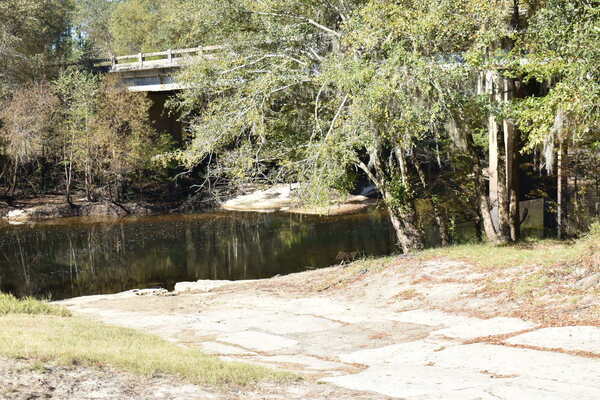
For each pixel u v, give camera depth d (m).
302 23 23.83
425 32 18.73
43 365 8.12
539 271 14.48
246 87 23.47
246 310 16.23
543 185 28.89
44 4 58.59
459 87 19.59
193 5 25.05
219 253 32.59
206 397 7.60
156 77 50.84
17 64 52.78
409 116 17.89
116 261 31.52
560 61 15.27
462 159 24.62
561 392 7.88
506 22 20.53
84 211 48.72
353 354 11.01
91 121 48.78
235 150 23.95
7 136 48.03
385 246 31.84
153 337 11.79
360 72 18.42
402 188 22.95
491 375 9.05
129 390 7.61
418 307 14.53
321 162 20.20
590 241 15.31
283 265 29.02
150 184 54.69
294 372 9.50
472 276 15.72
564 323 11.38
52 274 28.88
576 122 15.62
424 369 9.63
